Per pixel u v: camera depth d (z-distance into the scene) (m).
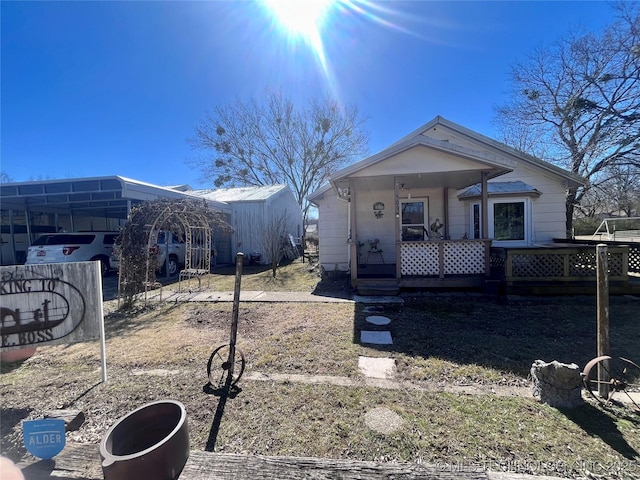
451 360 3.54
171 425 1.56
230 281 9.45
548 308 5.74
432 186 9.12
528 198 8.75
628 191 14.09
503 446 2.08
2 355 2.68
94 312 3.02
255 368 3.39
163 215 7.43
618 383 2.57
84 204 13.68
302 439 2.20
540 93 14.62
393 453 2.04
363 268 9.71
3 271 2.67
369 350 3.87
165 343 4.24
